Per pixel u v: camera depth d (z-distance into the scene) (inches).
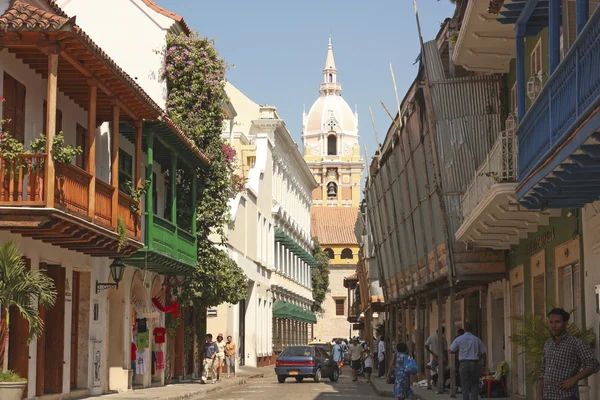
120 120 1015.0
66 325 922.1
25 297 673.6
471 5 824.3
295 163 3282.5
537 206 666.8
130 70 1373.0
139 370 1216.8
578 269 717.3
